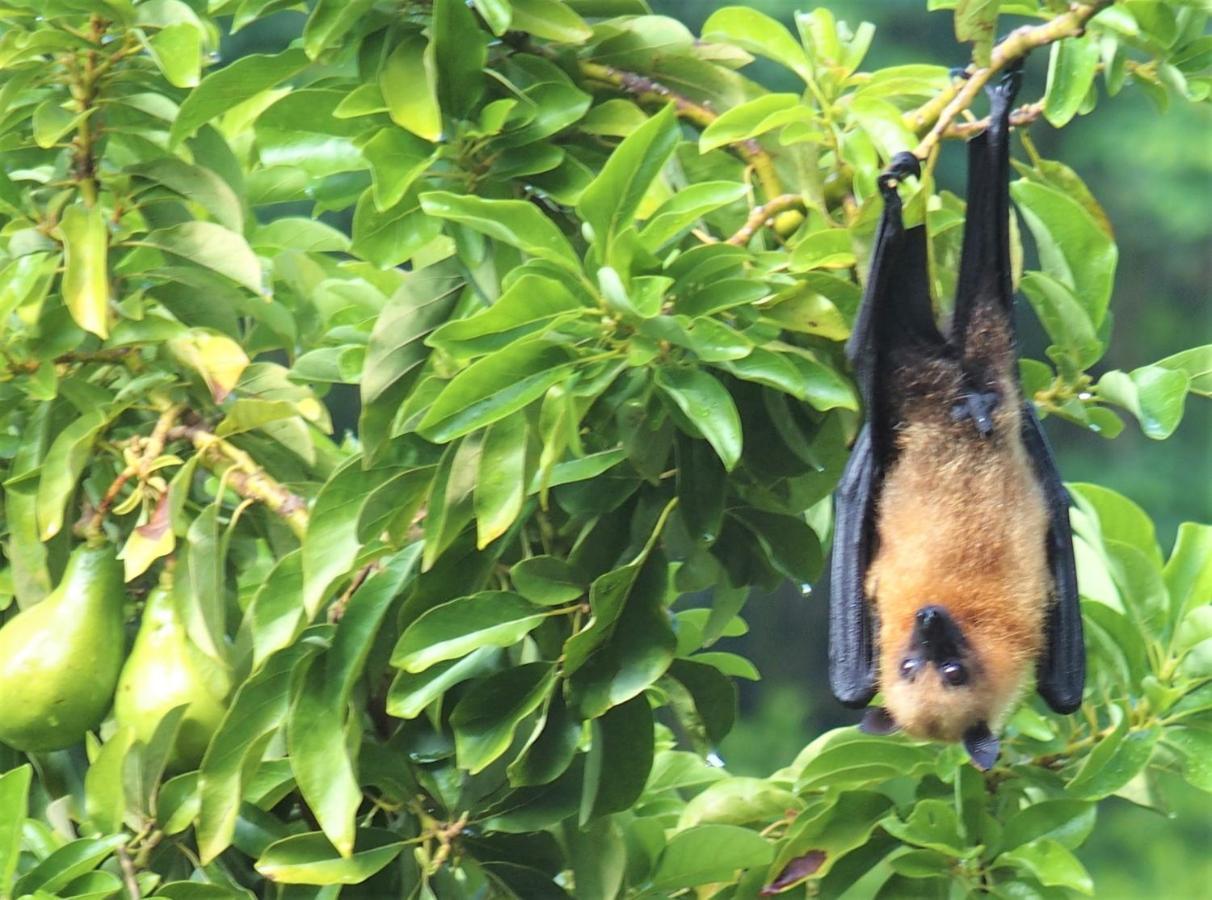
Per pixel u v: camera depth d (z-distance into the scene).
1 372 6.20
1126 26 5.76
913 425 6.42
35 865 5.67
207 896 5.60
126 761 5.77
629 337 5.48
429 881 5.94
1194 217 24.86
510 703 5.68
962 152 21.80
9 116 6.43
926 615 6.10
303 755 5.57
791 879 6.10
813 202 6.11
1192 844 21.03
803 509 6.66
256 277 6.36
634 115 6.38
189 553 5.93
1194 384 6.25
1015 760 6.50
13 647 5.91
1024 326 22.16
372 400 5.94
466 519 5.63
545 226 5.54
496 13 5.77
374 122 6.11
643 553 5.55
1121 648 6.27
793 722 23.02
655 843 6.28
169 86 6.37
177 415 6.31
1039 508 6.41
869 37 6.45
